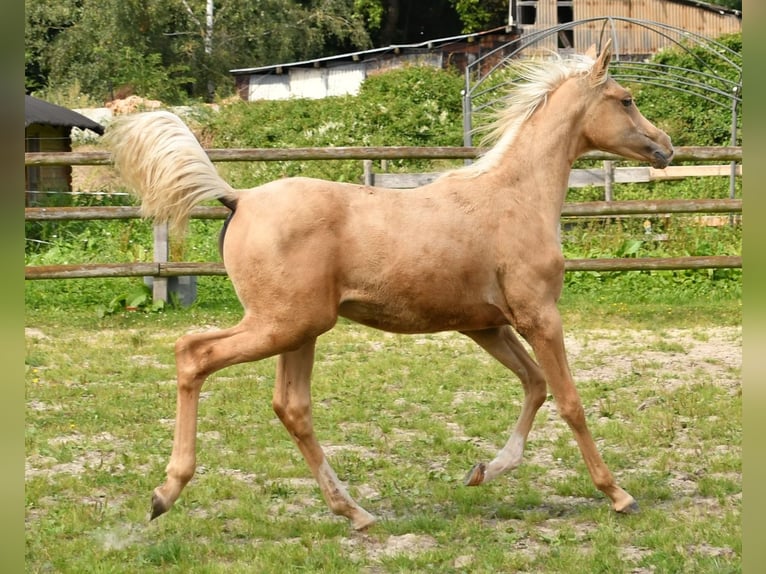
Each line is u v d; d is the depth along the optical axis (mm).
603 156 11773
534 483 5391
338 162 19562
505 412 6883
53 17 32719
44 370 8125
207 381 7797
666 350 8969
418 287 4582
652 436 6223
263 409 6938
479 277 4691
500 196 4805
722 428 6324
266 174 19422
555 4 28297
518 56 26969
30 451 5945
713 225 13133
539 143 5012
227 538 4543
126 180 4660
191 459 4414
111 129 4629
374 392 7465
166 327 10055
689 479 5426
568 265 10945
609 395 7359
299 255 4426
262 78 30516
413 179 11398
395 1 40219
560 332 4773
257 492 5203
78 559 4188
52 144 19922
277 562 4133
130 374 7973
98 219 10477
